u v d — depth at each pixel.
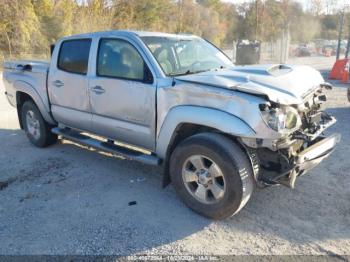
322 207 3.94
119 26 36.41
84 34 4.98
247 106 3.33
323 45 44.03
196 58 4.69
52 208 4.03
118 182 4.68
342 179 4.62
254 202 4.08
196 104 3.68
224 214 3.62
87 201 4.18
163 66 4.16
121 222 3.71
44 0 28.83
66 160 5.51
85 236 3.48
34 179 4.84
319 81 4.21
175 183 3.96
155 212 3.90
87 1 33.91
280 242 3.34
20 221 3.77
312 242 3.33
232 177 3.46
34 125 6.14
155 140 4.18
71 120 5.34
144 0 41.31
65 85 5.21
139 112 4.25
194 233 3.51
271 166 3.66
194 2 56.38
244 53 23.72
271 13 59.91
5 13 24.58
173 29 45.97
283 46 25.94
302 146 3.86
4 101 10.56
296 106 3.56
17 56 25.02
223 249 3.25
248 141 3.43
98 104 4.74
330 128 6.95
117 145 4.82
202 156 3.65
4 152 5.96
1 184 4.70
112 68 4.52
